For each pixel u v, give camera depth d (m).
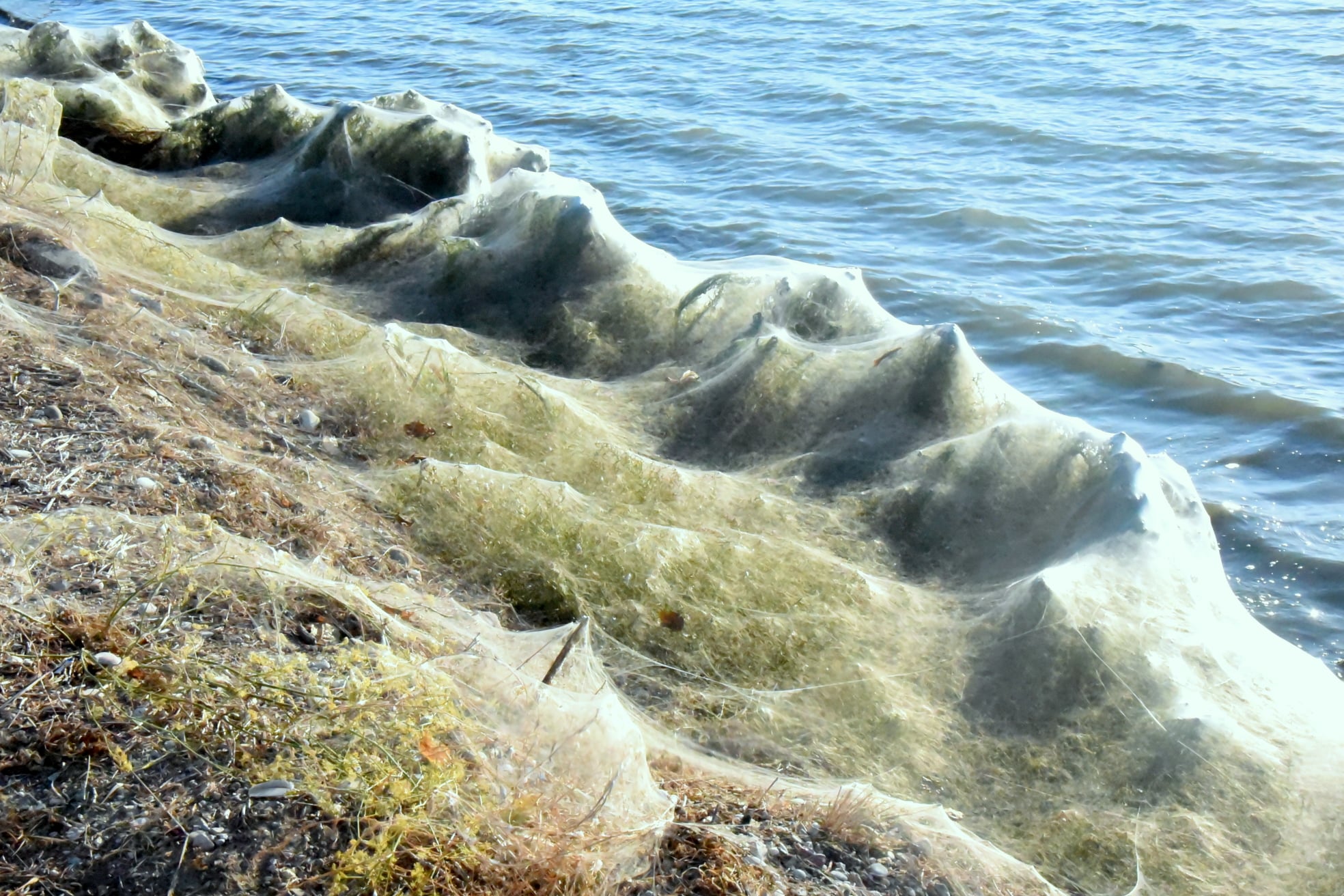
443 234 7.14
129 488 4.01
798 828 3.39
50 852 2.55
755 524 5.02
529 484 4.86
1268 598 5.66
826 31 17.48
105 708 2.86
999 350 8.36
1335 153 11.68
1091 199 10.91
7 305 5.20
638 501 5.07
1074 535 4.86
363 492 4.75
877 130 13.03
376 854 2.60
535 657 3.79
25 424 4.26
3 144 7.29
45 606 3.12
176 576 3.38
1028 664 4.24
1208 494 6.46
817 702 4.14
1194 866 3.59
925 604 4.66
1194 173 11.42
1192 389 7.63
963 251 9.95
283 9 20.50
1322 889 3.49
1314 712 4.15
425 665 3.27
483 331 6.54
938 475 5.17
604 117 13.71
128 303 5.67
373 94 15.14
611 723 3.38
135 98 9.05
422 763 2.86
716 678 4.21
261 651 3.23
